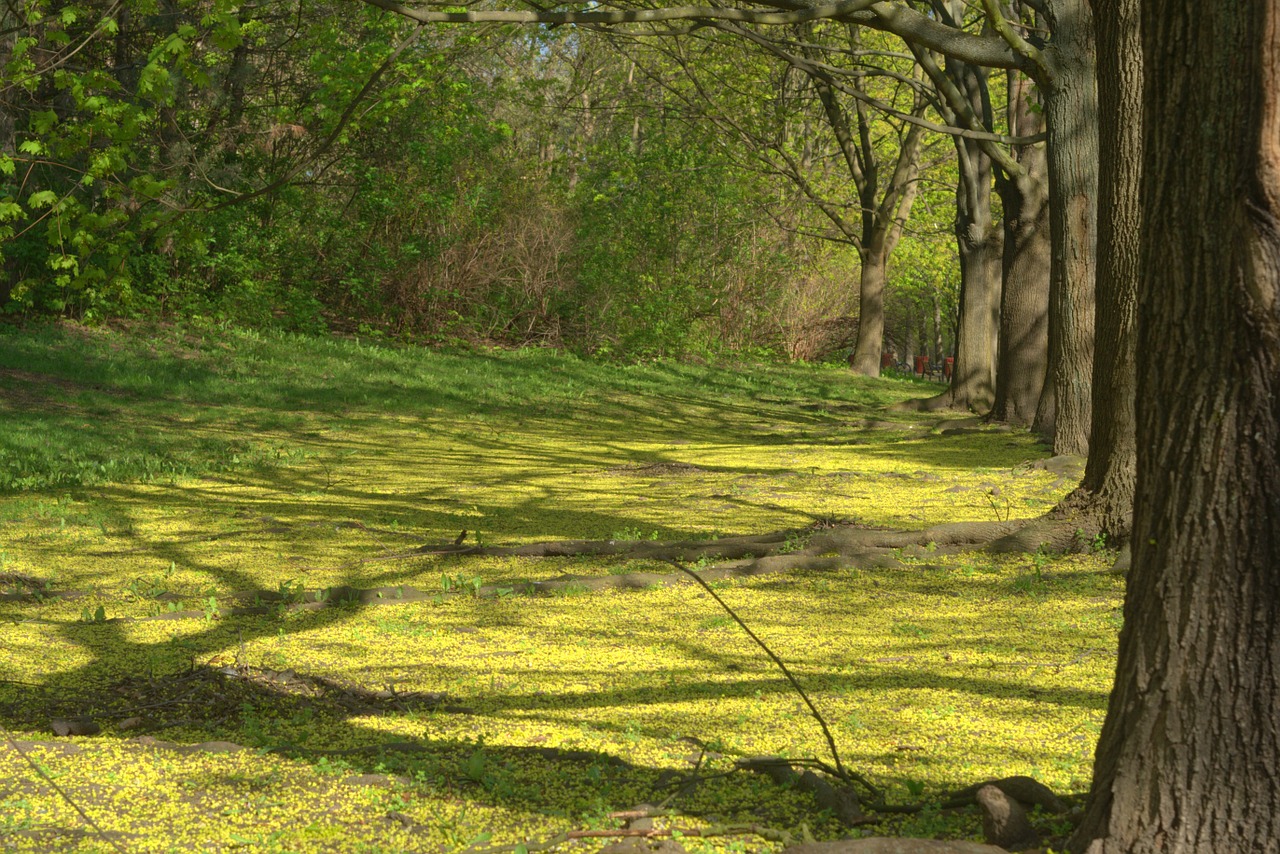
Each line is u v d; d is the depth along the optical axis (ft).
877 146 127.44
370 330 97.14
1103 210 32.60
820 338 131.23
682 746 17.06
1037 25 59.77
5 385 64.39
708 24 42.39
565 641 24.56
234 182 76.13
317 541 36.83
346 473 53.26
